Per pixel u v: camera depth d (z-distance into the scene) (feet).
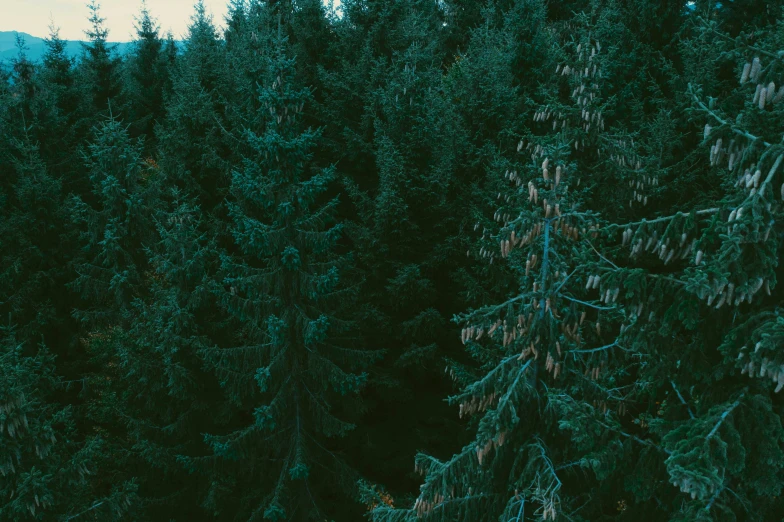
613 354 21.94
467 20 123.24
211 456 45.98
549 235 21.58
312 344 46.50
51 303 68.44
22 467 32.14
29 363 36.27
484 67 59.26
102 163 62.18
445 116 61.41
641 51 70.38
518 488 21.84
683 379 18.76
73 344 67.21
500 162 49.14
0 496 31.55
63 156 89.56
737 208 15.16
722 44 17.03
